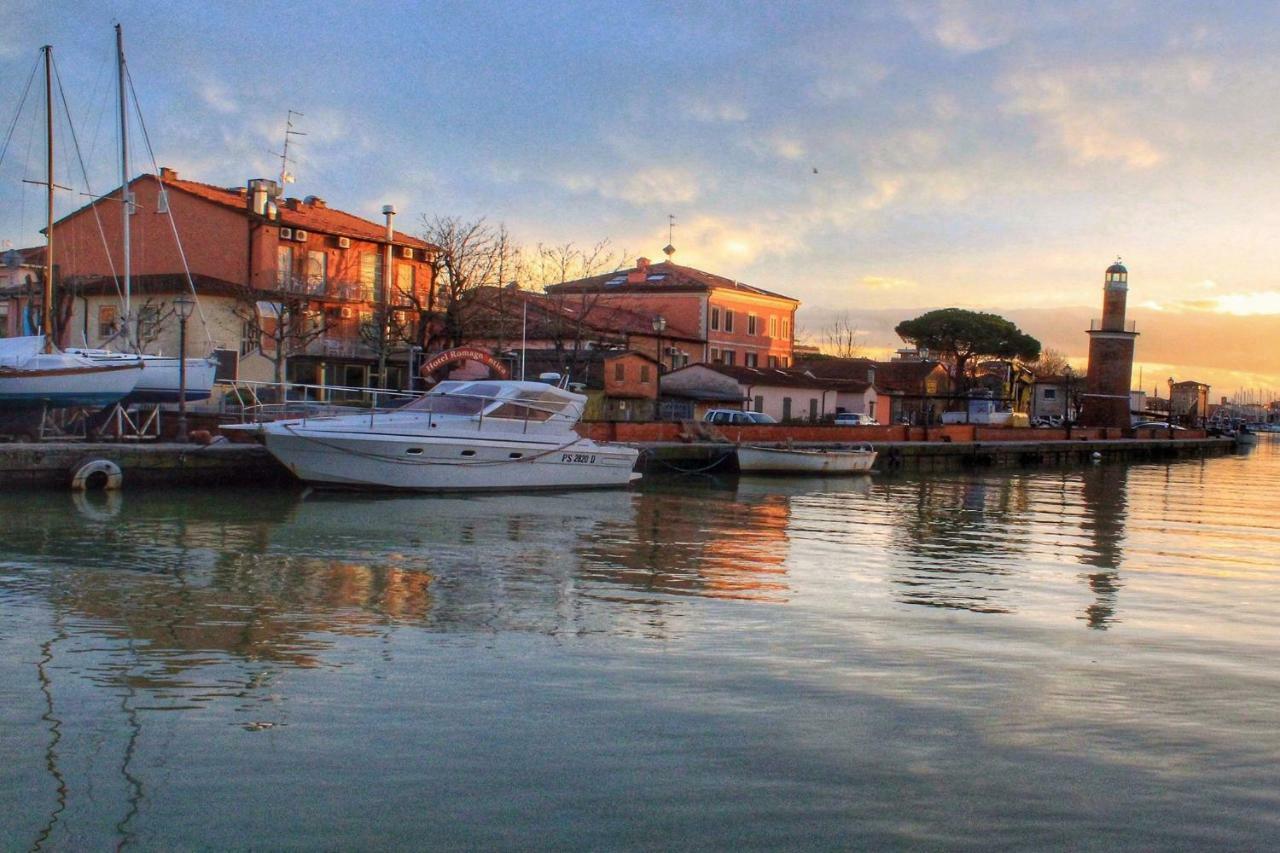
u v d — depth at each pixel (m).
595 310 69.56
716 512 28.91
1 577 16.22
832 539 23.98
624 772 8.86
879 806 8.32
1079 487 46.66
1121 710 10.84
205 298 48.03
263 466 29.86
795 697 10.94
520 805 8.20
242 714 10.09
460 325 51.47
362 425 28.55
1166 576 20.02
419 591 16.08
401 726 9.85
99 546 19.31
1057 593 17.64
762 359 82.94
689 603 15.71
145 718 9.92
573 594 16.19
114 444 28.38
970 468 59.72
